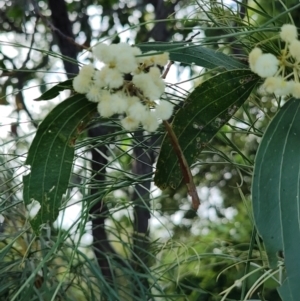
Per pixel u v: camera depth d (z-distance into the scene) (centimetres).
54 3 109
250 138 100
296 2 76
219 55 64
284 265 56
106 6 142
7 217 86
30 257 78
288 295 54
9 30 133
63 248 81
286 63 56
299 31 62
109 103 55
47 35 132
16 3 120
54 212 61
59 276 87
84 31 133
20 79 119
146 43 62
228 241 98
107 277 81
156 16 122
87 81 56
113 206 98
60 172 61
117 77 55
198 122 62
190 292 96
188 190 60
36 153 60
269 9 78
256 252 83
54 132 60
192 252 109
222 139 74
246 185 117
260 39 64
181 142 63
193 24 106
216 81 62
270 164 57
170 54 62
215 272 99
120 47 55
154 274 85
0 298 78
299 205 56
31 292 73
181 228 114
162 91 56
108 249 96
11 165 85
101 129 96
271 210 56
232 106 62
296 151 57
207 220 121
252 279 90
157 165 63
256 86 66
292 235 55
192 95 62
